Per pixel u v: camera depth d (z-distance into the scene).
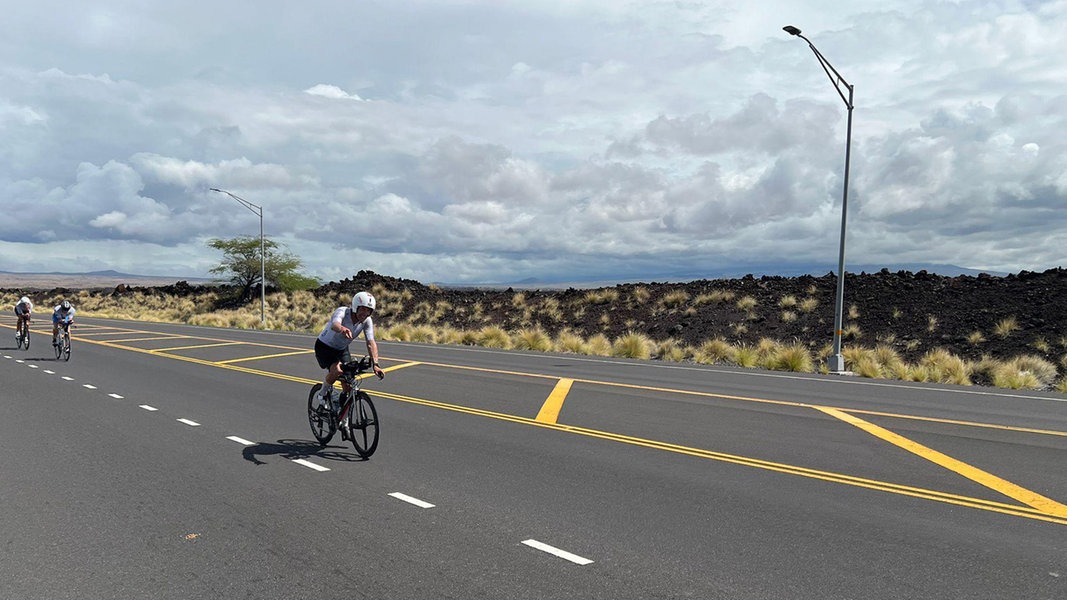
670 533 6.12
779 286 36.12
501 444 9.72
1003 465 8.61
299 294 55.31
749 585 5.04
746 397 14.37
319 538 5.99
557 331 36.88
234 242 61.03
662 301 37.12
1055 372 21.73
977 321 28.05
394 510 6.75
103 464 8.51
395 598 4.84
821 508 6.84
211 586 5.03
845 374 20.38
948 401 14.23
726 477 7.99
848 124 21.34
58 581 5.12
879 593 4.91
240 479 7.86
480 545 5.83
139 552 5.67
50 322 43.19
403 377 17.42
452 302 46.56
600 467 8.43
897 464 8.63
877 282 33.97
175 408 12.61
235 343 28.25
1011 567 5.39
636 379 17.44
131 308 66.38
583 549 5.74
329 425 9.37
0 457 8.85
